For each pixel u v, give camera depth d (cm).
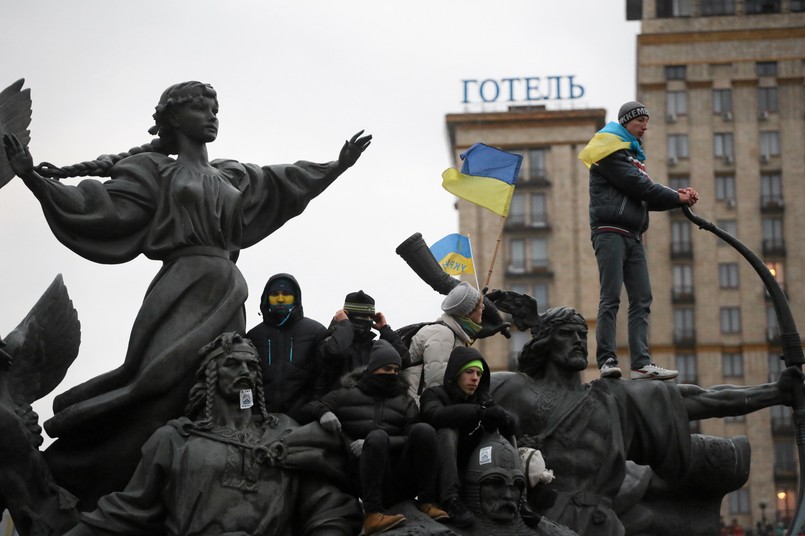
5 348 2333
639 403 2331
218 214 2330
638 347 2391
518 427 2272
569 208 6869
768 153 7212
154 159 2369
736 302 6962
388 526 2020
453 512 2039
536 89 7106
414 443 2050
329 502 2119
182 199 2327
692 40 7312
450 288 2353
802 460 2312
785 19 7288
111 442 2278
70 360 2416
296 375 2191
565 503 2255
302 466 2114
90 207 2323
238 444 2112
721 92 7275
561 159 6919
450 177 2495
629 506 2459
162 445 2125
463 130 6969
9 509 2266
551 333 2325
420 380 2180
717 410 2352
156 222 2333
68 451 2297
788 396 2341
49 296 2392
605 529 2253
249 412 2147
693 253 7006
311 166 2434
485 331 2325
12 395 2338
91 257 2334
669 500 2566
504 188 2470
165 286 2295
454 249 2495
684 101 7275
